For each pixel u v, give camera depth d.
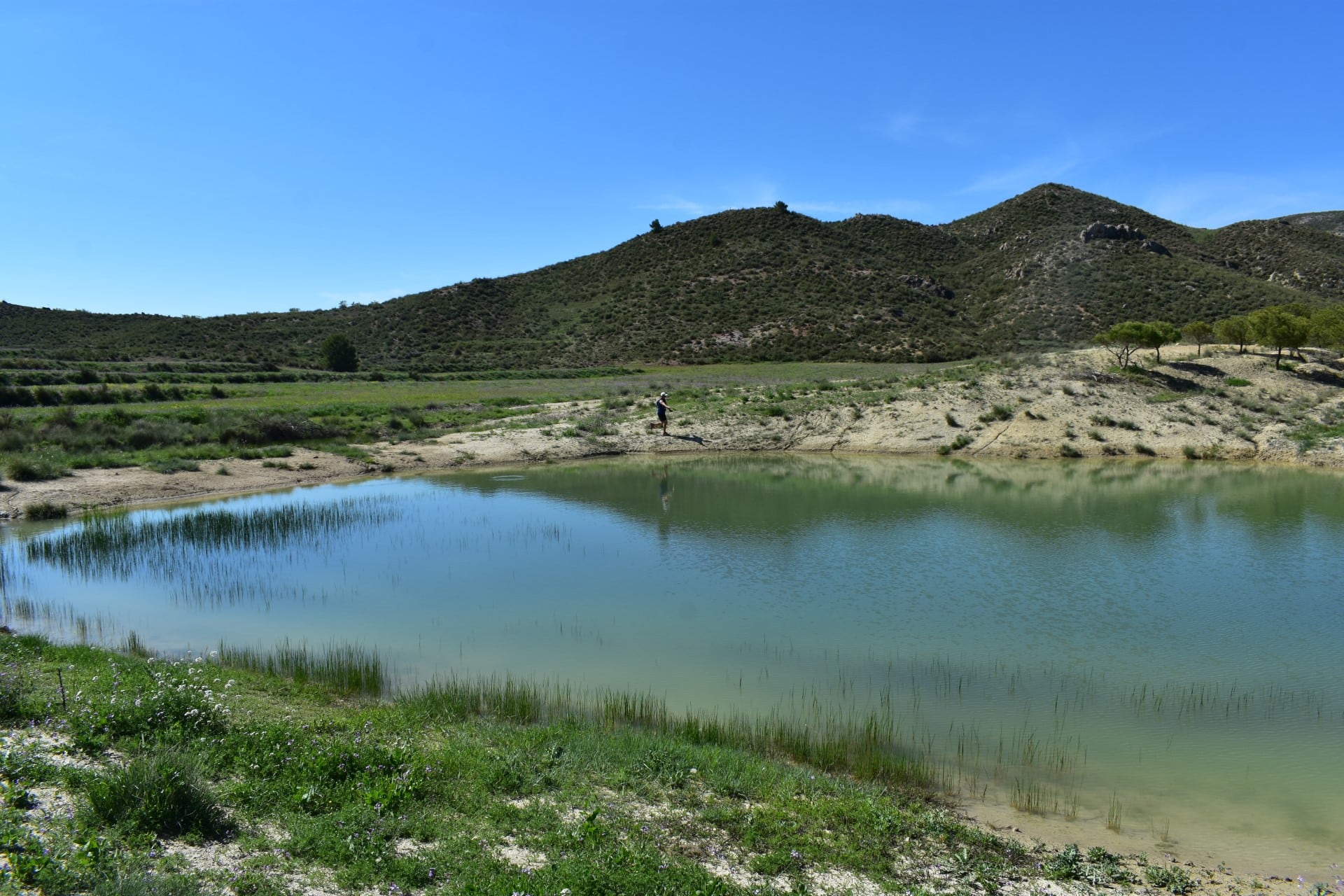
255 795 7.52
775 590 17.02
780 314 92.38
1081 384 41.78
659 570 18.66
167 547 21.22
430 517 24.86
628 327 95.88
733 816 7.97
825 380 54.19
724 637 14.27
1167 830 8.33
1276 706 11.41
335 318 110.69
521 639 14.24
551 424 43.66
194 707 9.12
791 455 39.12
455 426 43.84
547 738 9.63
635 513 25.14
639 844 7.15
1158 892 7.19
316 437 39.22
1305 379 41.69
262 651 13.55
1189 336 51.97
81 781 7.24
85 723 8.62
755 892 6.56
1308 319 46.16
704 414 44.81
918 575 18.06
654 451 40.12
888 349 81.94
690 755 9.27
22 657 11.70
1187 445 35.94
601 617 15.43
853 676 12.49
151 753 7.93
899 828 7.97
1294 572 18.05
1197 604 15.87
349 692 11.57
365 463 35.25
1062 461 35.50
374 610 15.93
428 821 7.34
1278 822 8.52
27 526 24.20
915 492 28.39
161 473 30.48
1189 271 87.06
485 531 22.97
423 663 13.09
